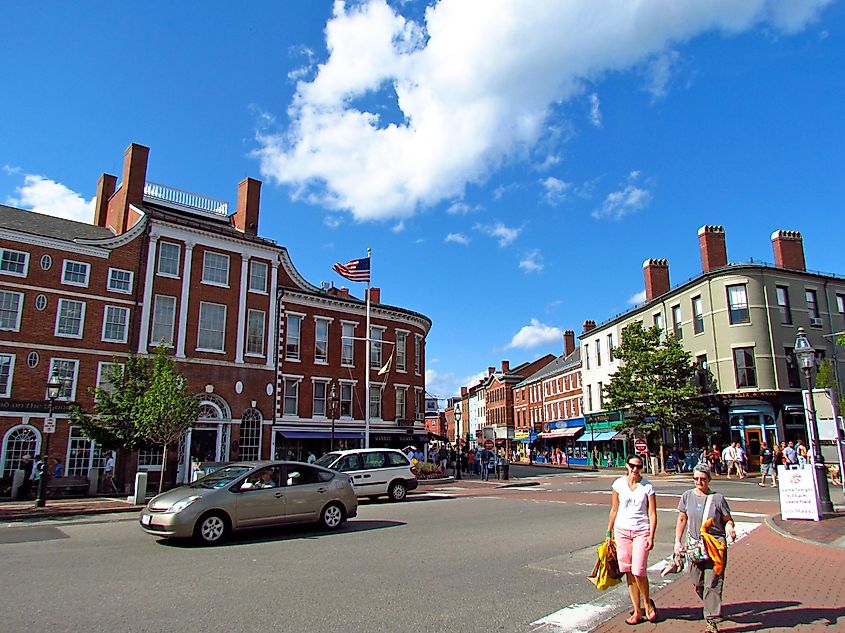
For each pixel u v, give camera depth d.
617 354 39.12
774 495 21.70
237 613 7.01
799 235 39.31
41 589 8.04
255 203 38.72
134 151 34.56
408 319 43.59
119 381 23.92
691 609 7.16
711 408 37.38
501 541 12.21
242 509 12.30
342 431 37.97
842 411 28.58
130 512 18.89
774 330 36.09
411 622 6.72
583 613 7.13
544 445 64.81
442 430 86.00
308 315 38.22
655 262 45.88
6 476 26.22
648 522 6.79
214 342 33.75
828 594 7.70
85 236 31.66
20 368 27.34
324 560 10.20
